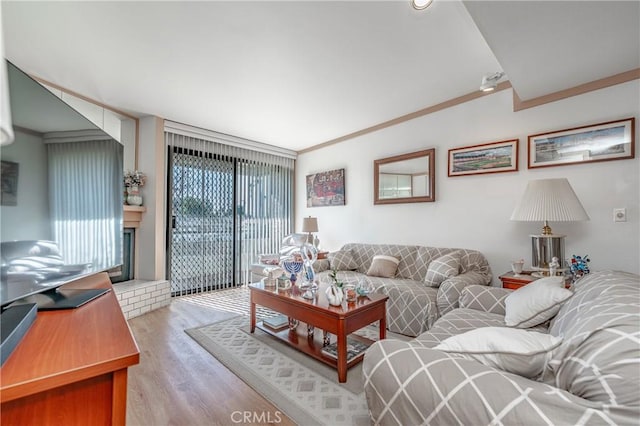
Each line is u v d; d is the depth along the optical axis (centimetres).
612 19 158
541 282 166
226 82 272
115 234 170
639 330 72
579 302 122
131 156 360
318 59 233
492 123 290
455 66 246
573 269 212
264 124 392
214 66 244
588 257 236
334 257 372
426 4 173
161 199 361
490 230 292
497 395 75
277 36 204
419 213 350
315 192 489
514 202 277
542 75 223
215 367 204
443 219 328
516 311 158
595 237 234
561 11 153
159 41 209
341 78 266
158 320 301
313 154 500
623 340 71
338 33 200
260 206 482
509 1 146
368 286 289
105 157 159
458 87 287
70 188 125
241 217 456
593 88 234
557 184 214
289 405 163
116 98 307
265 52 223
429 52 224
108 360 72
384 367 95
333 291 209
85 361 70
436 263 278
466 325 168
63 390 70
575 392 75
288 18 185
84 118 138
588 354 76
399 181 367
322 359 204
